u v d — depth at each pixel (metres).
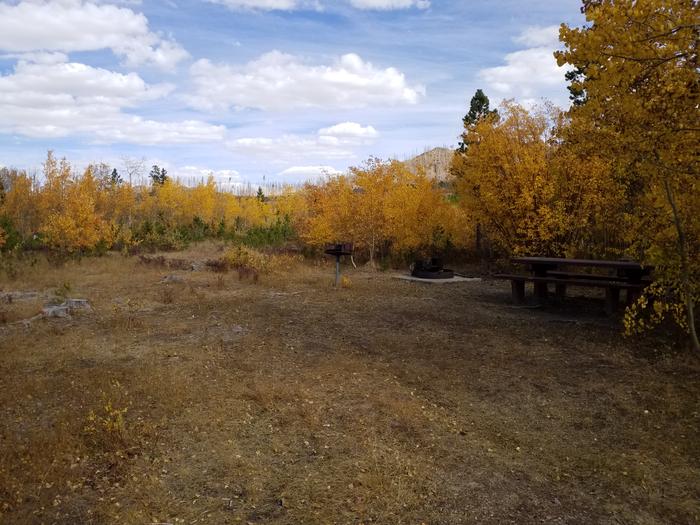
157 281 13.57
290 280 13.75
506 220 14.56
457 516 3.41
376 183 18.17
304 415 4.90
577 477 3.95
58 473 3.78
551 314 9.38
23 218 29.25
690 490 3.74
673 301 8.09
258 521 3.30
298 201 33.62
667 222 6.83
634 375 6.02
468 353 7.02
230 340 7.55
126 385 5.58
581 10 5.42
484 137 14.55
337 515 3.38
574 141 8.24
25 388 5.41
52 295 11.52
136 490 3.61
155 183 43.44
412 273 14.84
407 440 4.48
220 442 4.36
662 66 5.41
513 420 4.97
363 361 6.68
